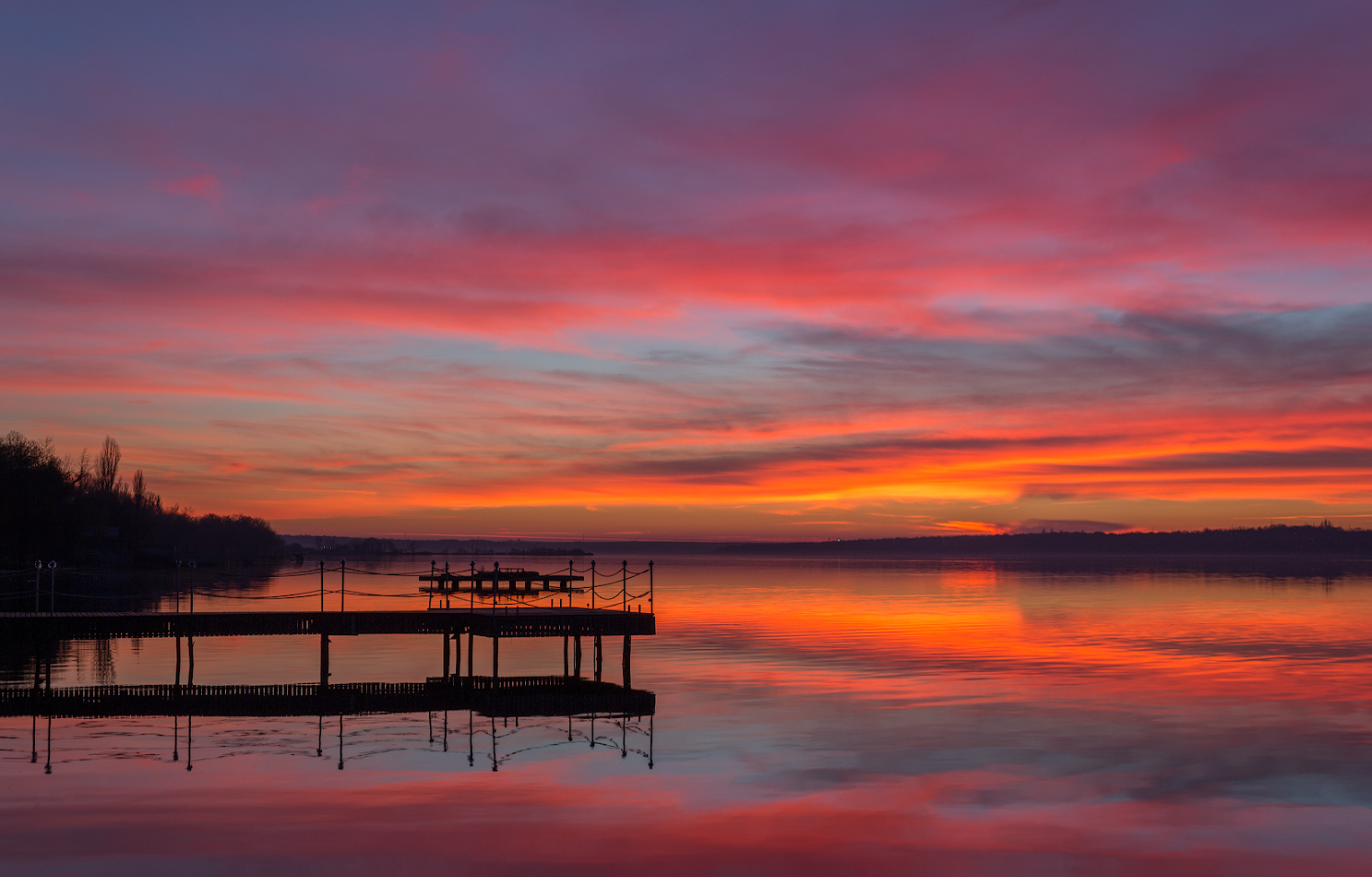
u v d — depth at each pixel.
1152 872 17.22
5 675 41.78
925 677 39.78
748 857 17.81
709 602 91.31
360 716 31.02
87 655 49.75
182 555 184.12
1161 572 182.75
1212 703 33.34
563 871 16.98
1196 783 22.77
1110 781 22.92
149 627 36.03
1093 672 41.16
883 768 24.00
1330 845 18.64
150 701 33.91
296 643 57.06
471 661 37.84
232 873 16.67
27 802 20.56
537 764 24.25
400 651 52.91
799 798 21.42
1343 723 29.81
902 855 17.95
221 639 60.34
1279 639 55.41
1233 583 129.88
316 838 18.42
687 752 25.62
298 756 25.05
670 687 37.19
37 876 16.48
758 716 30.77
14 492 114.06
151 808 20.22
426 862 17.30
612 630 37.38
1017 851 18.23
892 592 110.50
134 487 174.25
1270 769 24.08
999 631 60.47
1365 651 49.19
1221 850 18.30
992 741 27.08
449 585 81.75
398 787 21.97
